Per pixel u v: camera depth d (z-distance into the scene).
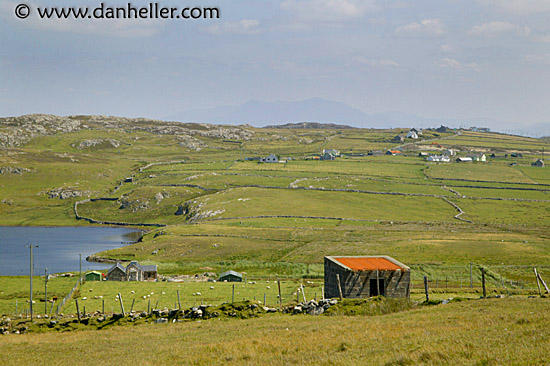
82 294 88.00
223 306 54.31
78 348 41.16
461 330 35.28
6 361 37.78
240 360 33.34
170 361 34.47
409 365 28.64
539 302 45.69
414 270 121.88
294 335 38.75
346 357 31.48
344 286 65.69
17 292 91.81
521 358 27.12
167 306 76.69
